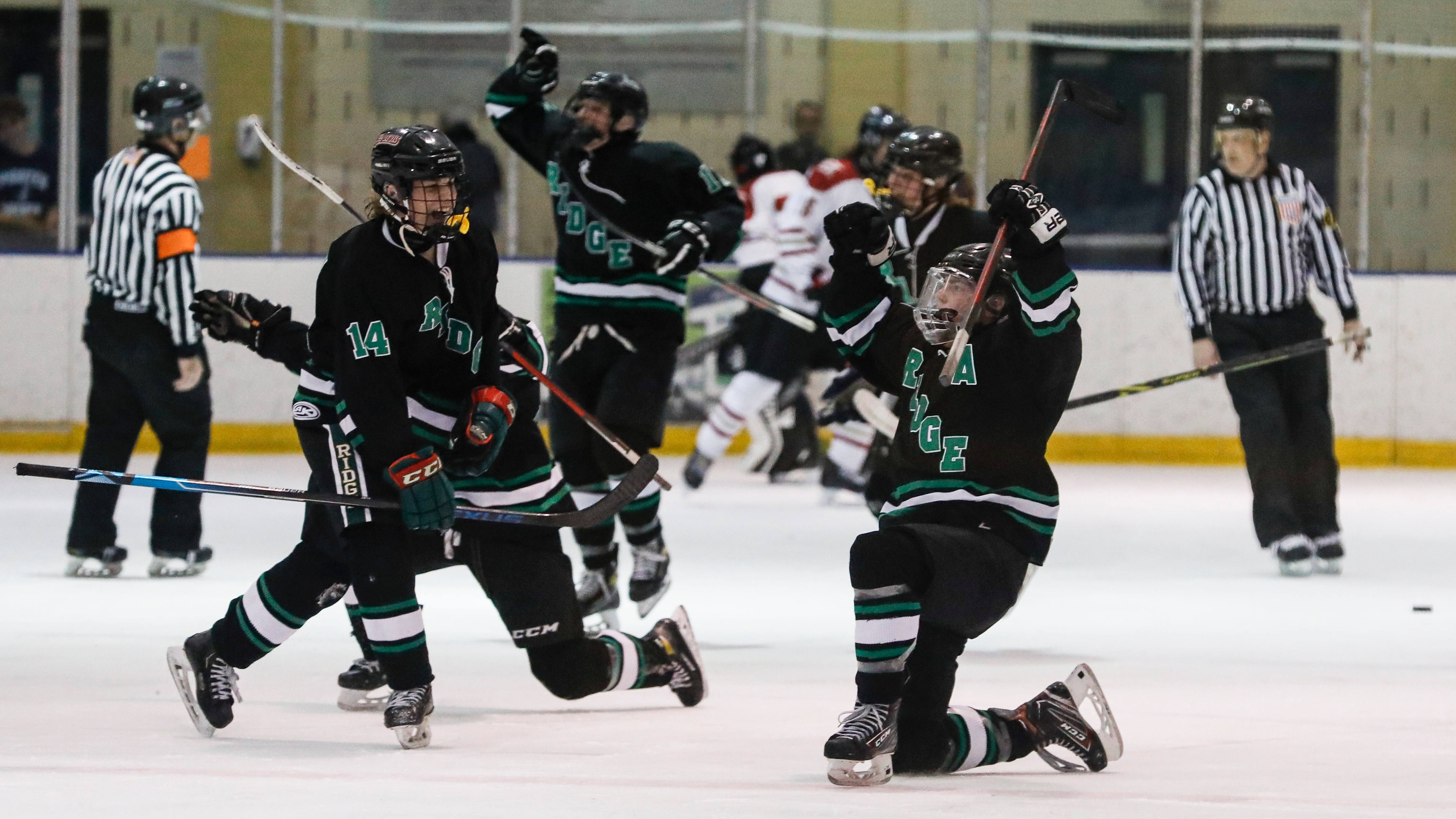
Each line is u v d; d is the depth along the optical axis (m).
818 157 37.75
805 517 30.52
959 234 17.67
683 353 38.34
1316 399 24.62
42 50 40.56
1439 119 40.81
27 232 40.66
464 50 41.88
